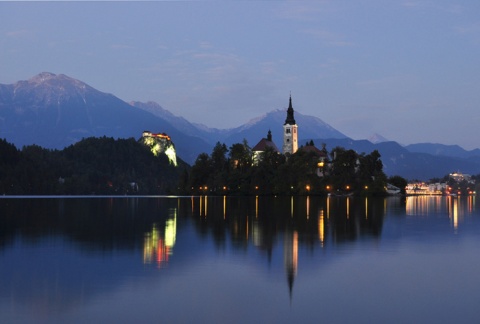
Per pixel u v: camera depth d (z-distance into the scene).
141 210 143.75
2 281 45.38
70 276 47.28
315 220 107.19
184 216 119.06
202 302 39.38
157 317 35.91
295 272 49.72
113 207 161.25
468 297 41.16
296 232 82.75
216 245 67.12
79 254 59.28
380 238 75.19
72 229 87.25
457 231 85.75
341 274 48.97
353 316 36.41
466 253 61.31
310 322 35.22
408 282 45.91
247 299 40.28
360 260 56.22
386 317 36.22
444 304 39.25
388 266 52.84
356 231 84.81
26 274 48.16
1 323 34.44
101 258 56.66
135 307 38.03
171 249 63.44
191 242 70.06
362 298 40.81
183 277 47.25
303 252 61.41
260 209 148.12
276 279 46.75
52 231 83.81
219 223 99.69
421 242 71.06
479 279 47.12
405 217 118.44
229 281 45.94
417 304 39.28
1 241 70.56
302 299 40.41
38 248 64.06
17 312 36.69
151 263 53.78
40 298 40.00
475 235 79.75
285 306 38.62
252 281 45.94
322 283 45.41
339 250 63.31
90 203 193.50
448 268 51.97
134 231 84.12
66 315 36.09
